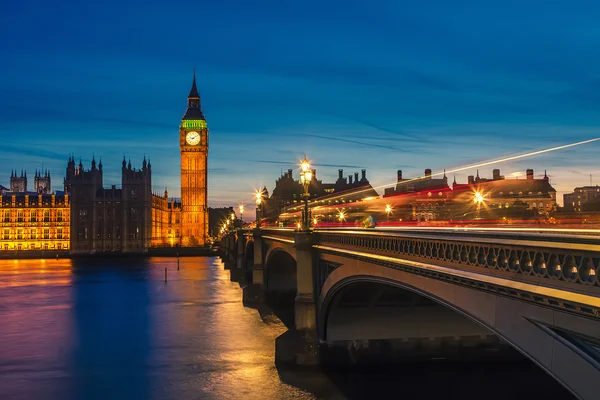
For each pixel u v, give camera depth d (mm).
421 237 21016
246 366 44719
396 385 36062
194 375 42844
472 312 17906
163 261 198000
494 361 38969
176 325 63688
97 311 75375
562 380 13906
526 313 15031
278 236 60938
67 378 43125
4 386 41281
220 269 152000
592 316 12625
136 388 40219
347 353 38875
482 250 16969
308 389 36688
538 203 128500
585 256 12570
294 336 40344
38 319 69500
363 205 152375
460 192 139000
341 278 33156
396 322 38875
